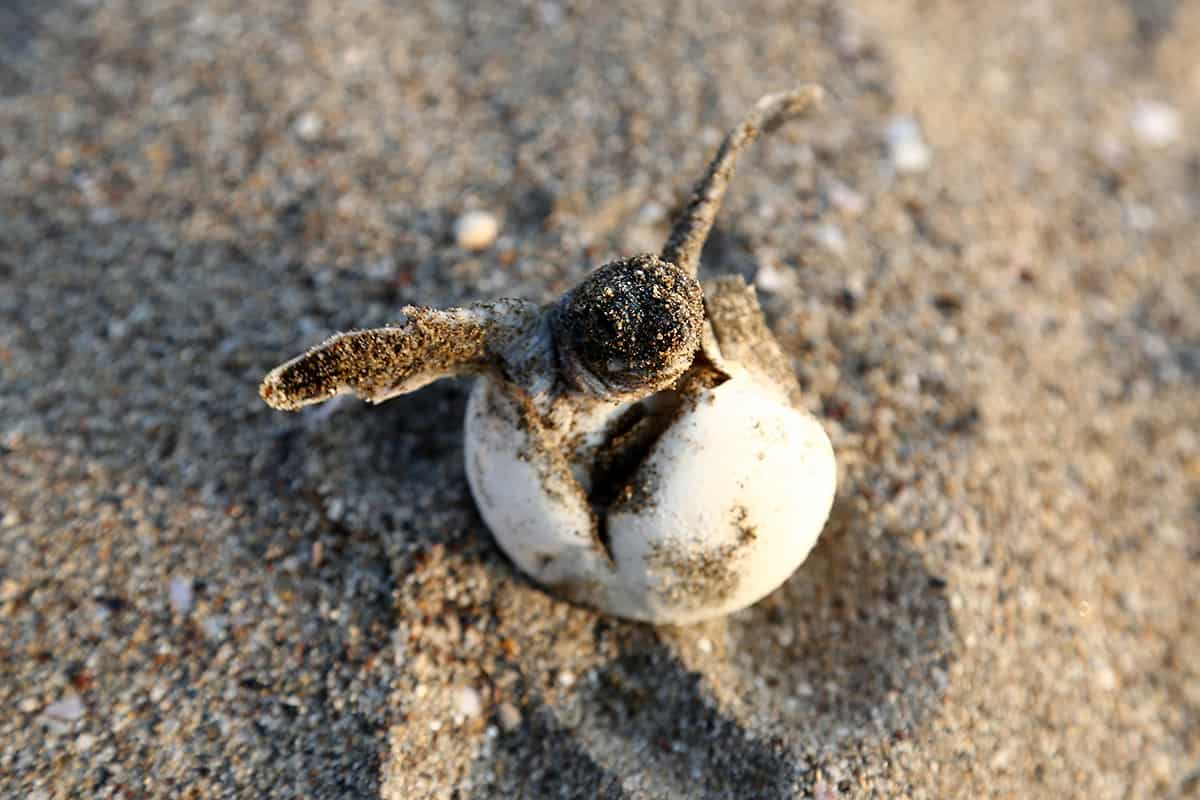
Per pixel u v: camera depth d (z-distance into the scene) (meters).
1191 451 0.37
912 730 0.31
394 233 0.35
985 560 0.33
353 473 0.32
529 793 0.31
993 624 0.33
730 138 0.30
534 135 0.36
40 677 0.31
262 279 0.34
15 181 0.36
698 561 0.29
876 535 0.33
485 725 0.31
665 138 0.36
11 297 0.34
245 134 0.36
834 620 0.32
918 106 0.40
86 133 0.36
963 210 0.37
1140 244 0.41
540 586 0.31
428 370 0.29
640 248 0.34
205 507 0.32
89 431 0.33
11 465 0.32
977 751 0.32
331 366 0.28
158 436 0.32
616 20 0.40
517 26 0.39
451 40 0.39
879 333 0.34
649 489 0.29
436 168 0.36
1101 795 0.33
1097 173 0.44
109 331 0.34
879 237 0.36
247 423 0.33
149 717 0.30
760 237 0.35
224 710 0.30
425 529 0.32
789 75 0.39
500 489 0.29
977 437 0.34
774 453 0.29
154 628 0.31
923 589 0.32
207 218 0.35
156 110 0.37
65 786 0.30
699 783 0.31
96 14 0.39
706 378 0.29
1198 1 0.55
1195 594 0.35
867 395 0.34
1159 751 0.34
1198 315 0.40
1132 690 0.34
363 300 0.34
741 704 0.31
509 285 0.34
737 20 0.40
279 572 0.31
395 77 0.38
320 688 0.31
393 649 0.31
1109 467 0.36
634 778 0.31
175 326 0.34
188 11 0.39
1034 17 0.50
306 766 0.30
